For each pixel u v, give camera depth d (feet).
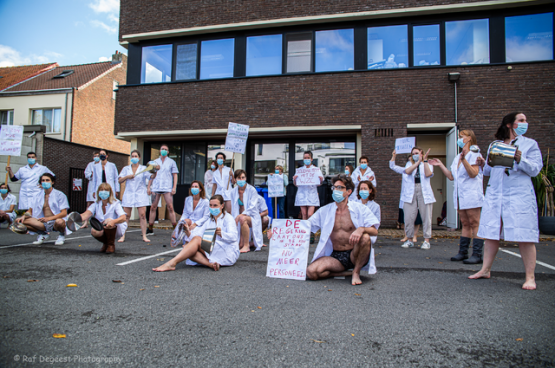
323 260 13.03
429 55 32.58
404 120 32.04
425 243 21.15
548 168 28.48
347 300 10.27
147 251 18.85
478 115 30.96
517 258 17.80
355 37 33.76
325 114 33.42
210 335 7.58
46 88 65.77
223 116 35.60
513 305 9.86
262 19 35.27
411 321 8.58
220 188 24.23
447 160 32.99
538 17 31.01
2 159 37.11
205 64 37.37
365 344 7.22
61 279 12.16
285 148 36.86
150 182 24.27
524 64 30.48
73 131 62.64
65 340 7.22
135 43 39.37
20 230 19.69
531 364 6.42
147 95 37.58
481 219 13.05
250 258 17.53
